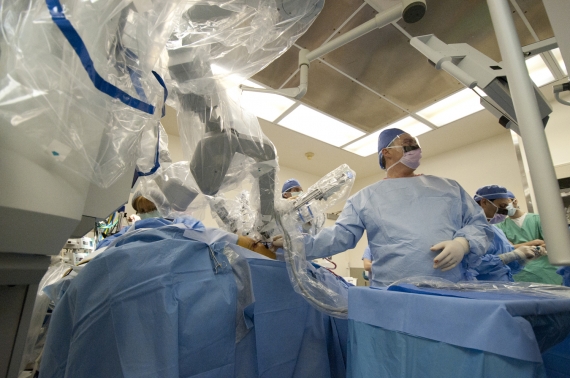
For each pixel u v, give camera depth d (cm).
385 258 114
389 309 58
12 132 35
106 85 39
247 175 88
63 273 111
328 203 99
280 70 185
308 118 288
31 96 35
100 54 39
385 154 136
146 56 48
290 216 90
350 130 310
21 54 35
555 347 72
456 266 107
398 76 193
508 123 98
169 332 63
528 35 165
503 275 160
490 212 196
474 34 162
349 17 156
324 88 206
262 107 269
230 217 104
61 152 38
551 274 189
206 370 68
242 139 81
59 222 40
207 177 79
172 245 73
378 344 59
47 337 67
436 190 121
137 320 62
